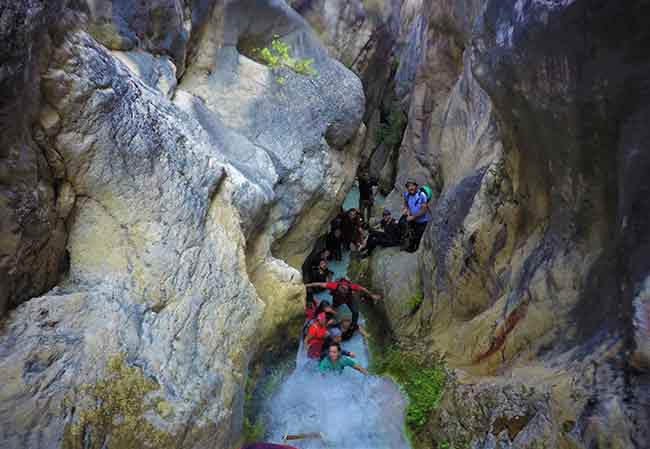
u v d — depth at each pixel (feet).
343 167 26.43
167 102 13.84
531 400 11.32
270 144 20.56
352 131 26.25
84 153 9.16
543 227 14.75
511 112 14.75
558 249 13.37
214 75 20.35
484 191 17.76
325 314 21.98
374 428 16.70
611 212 11.30
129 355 8.57
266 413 16.42
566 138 12.12
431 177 31.30
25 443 6.41
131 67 14.14
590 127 11.13
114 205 9.89
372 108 43.11
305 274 28.55
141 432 8.06
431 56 31.63
